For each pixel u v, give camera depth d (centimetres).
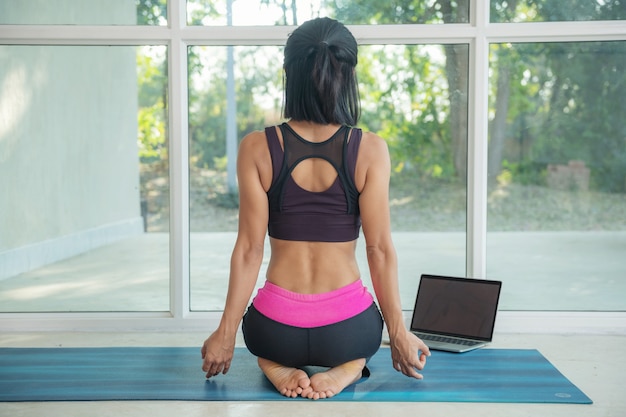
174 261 367
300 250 271
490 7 370
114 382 279
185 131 370
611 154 441
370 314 273
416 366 270
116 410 250
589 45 420
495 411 249
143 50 390
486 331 336
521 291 403
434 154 420
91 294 393
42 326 365
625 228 447
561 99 428
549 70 424
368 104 411
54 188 404
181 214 366
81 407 253
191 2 368
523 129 435
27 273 402
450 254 429
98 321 366
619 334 357
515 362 306
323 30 274
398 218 429
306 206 270
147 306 381
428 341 335
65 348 329
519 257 453
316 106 270
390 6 371
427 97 409
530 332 361
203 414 246
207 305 378
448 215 427
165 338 350
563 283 414
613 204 446
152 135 398
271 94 461
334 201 270
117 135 400
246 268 275
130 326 366
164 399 260
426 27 367
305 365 275
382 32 368
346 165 269
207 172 473
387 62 405
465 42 373
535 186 445
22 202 405
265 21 369
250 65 457
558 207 448
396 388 272
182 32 364
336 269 270
